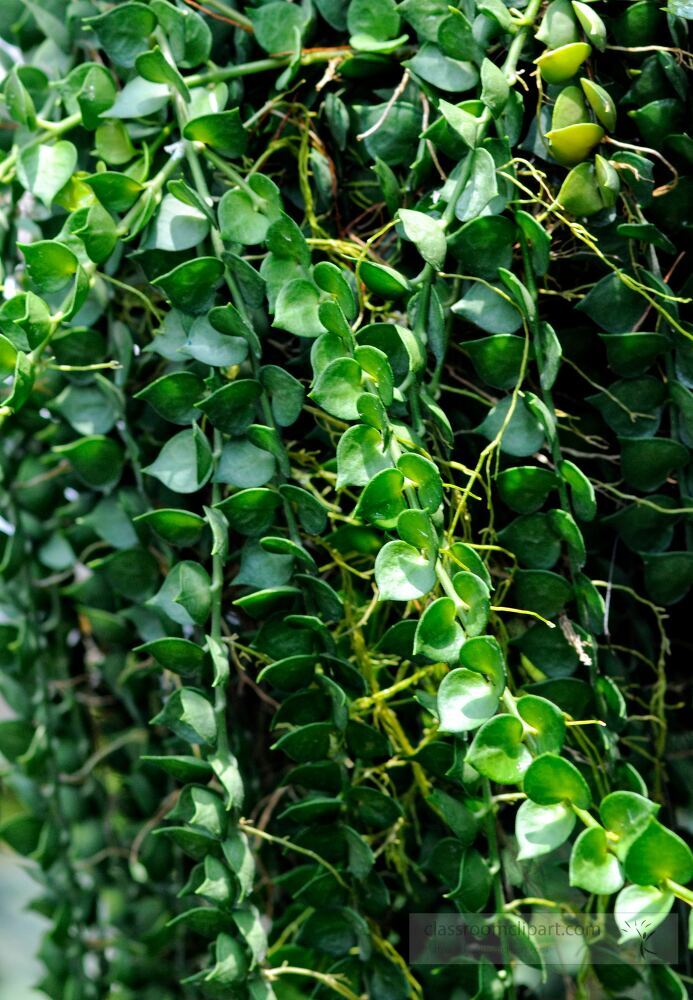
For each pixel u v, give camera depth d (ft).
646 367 2.47
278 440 2.45
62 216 2.71
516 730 2.19
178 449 2.50
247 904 2.47
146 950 2.88
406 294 2.38
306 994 2.62
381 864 2.73
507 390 2.47
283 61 2.56
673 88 2.46
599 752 2.51
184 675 2.50
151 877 2.86
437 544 2.25
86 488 2.87
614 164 2.39
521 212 2.36
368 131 2.51
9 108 2.55
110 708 2.99
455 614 2.23
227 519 2.47
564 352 2.54
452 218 2.37
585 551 2.47
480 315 2.44
